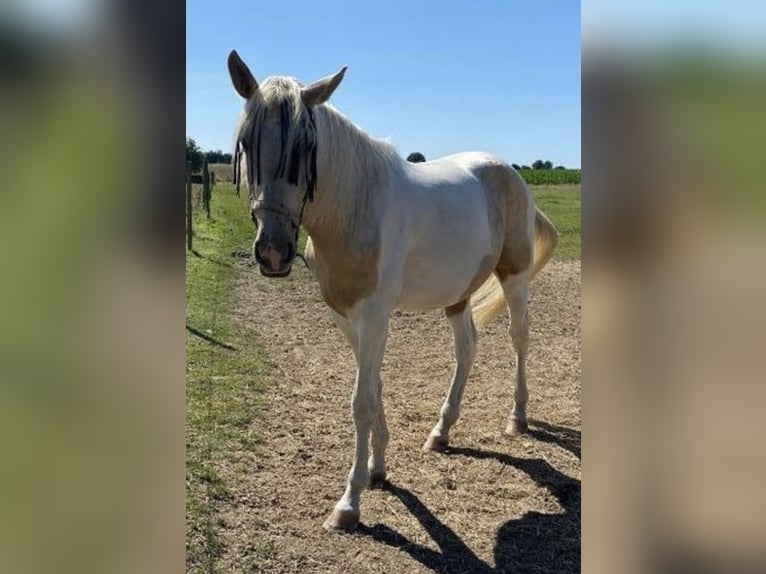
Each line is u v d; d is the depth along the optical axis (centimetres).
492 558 282
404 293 322
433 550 286
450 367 568
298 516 306
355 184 280
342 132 275
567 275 981
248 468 349
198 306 710
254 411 430
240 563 263
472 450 393
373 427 336
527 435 416
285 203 245
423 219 314
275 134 242
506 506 328
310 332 653
